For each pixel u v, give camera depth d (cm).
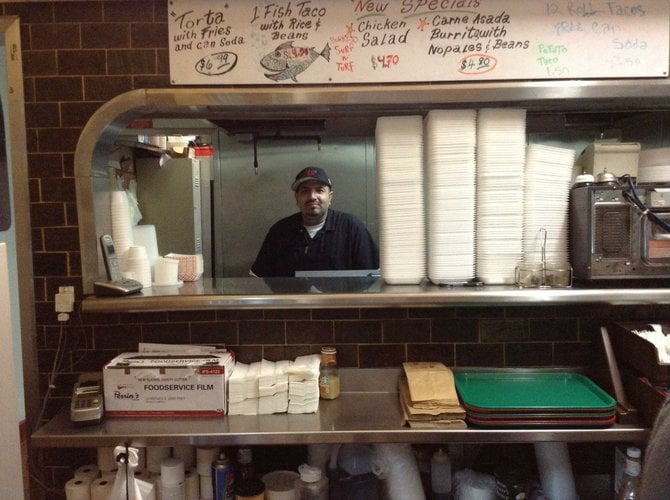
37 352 138
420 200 132
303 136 175
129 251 140
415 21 125
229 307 125
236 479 140
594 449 155
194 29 127
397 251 134
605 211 123
